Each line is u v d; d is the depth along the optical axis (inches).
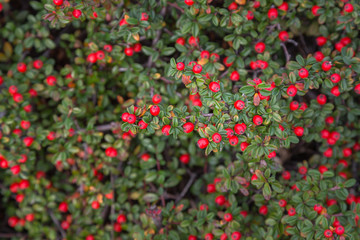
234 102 17.3
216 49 20.1
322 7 20.0
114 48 20.3
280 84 18.3
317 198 19.0
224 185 19.3
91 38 20.7
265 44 20.2
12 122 20.3
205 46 20.3
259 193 20.2
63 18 18.3
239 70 20.1
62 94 21.0
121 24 19.2
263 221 20.5
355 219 18.6
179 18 20.3
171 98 20.7
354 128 21.1
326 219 18.1
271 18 19.7
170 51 20.5
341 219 18.6
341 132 20.8
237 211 19.7
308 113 19.5
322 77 18.2
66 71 20.9
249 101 17.4
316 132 20.3
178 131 17.5
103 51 20.5
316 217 18.8
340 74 18.2
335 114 20.4
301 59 18.3
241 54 20.2
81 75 21.0
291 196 19.3
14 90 20.4
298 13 20.5
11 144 20.5
